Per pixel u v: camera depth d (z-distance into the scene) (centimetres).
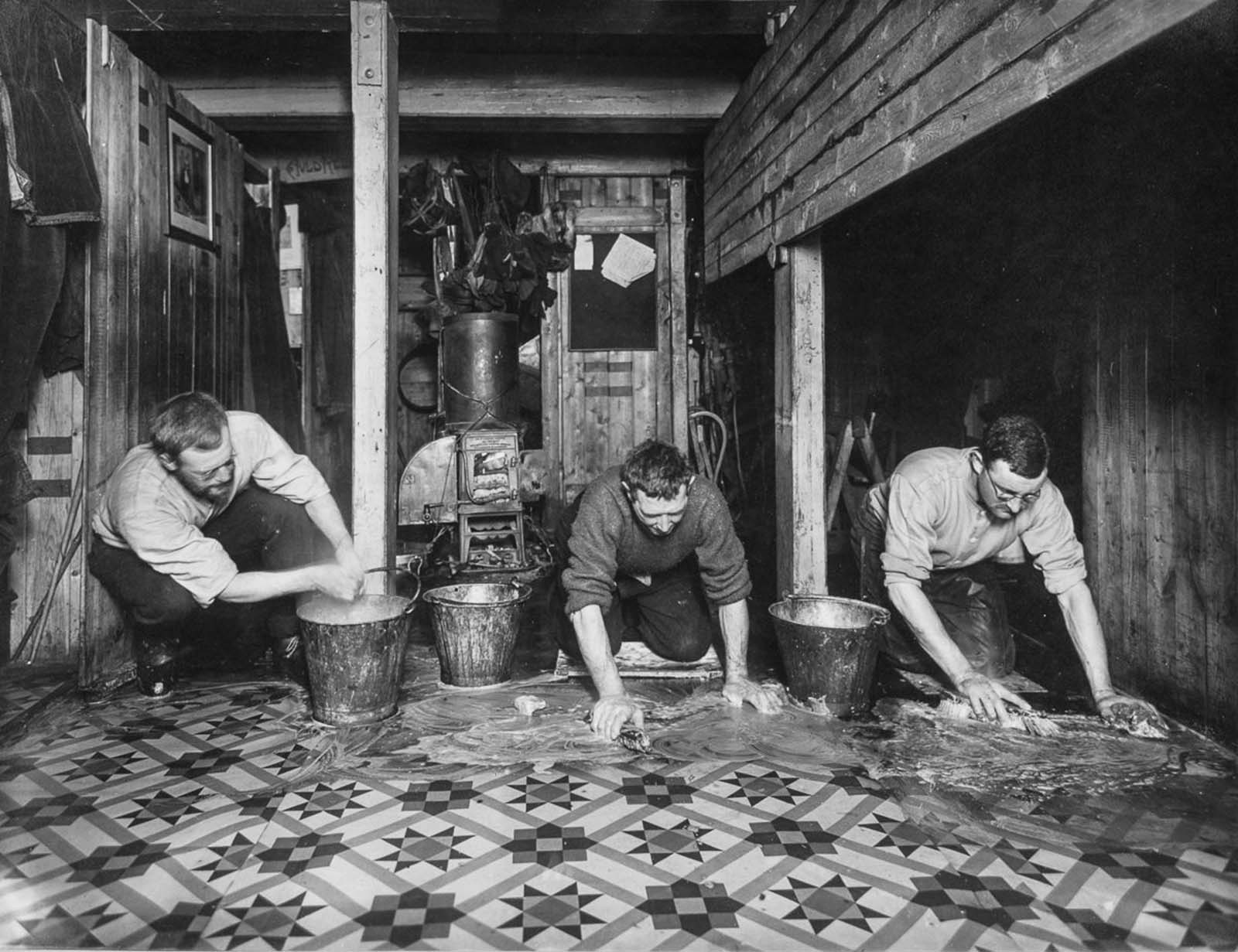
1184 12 162
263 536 351
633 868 207
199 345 441
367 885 200
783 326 397
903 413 514
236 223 494
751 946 177
